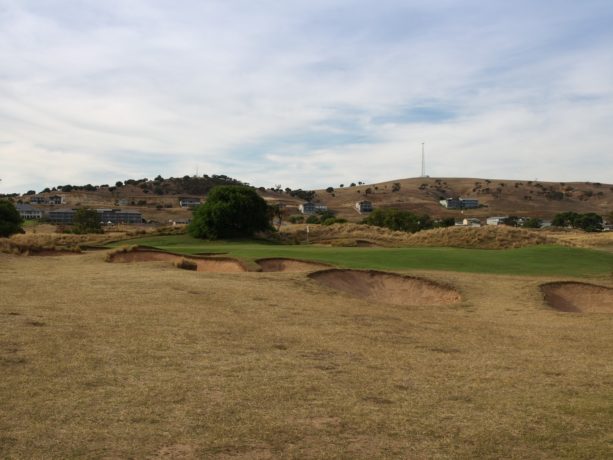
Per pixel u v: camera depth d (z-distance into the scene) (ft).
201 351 37.55
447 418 27.04
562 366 40.24
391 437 24.21
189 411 26.13
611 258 128.26
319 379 32.68
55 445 21.62
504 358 42.37
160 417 25.20
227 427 24.40
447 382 33.78
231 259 100.63
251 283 72.69
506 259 120.57
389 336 48.60
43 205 585.22
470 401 30.04
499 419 27.17
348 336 46.91
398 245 191.52
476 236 186.09
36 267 84.69
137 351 36.40
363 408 27.86
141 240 199.93
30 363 32.24
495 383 34.06
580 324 62.08
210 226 205.46
